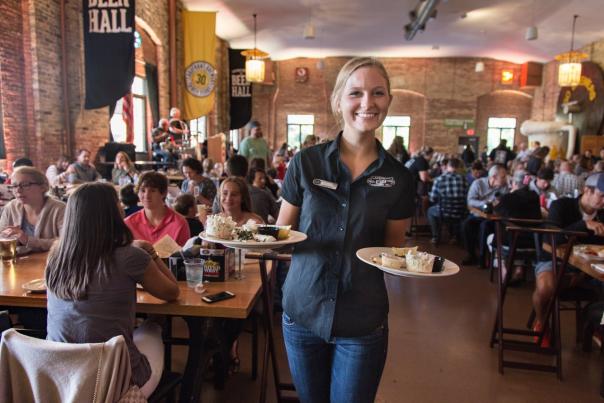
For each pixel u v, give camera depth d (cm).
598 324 283
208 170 680
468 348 307
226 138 1260
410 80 1500
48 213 259
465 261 533
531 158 692
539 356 297
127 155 620
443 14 1023
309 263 125
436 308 384
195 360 193
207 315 173
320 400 133
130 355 157
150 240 270
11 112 529
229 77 1152
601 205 309
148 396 165
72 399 124
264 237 124
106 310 151
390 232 133
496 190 551
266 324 198
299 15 1033
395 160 127
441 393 251
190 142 818
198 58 894
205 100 898
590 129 1106
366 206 122
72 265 150
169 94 873
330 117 1523
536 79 1415
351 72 120
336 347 127
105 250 152
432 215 644
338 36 1232
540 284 306
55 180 528
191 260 202
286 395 239
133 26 571
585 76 1123
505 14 1003
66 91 597
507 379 268
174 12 861
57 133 589
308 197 126
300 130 1543
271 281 222
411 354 296
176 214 279
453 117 1498
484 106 1517
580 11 923
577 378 270
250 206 291
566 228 317
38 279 201
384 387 255
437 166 958
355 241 123
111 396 124
